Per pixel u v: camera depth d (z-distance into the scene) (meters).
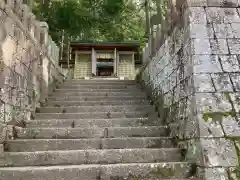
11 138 4.14
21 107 4.68
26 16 5.09
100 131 4.41
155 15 13.86
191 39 3.62
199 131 3.12
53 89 7.13
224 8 3.86
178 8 4.29
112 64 16.34
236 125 3.15
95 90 7.22
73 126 4.82
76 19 13.98
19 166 3.38
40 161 3.47
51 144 3.91
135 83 8.20
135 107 5.82
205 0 3.86
